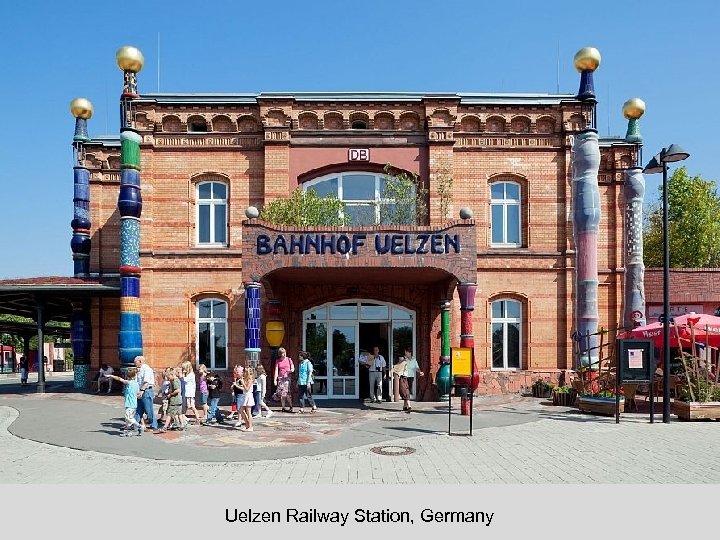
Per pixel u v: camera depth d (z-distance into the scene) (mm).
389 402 19578
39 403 19234
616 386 15125
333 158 21234
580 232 20000
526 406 18203
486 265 21234
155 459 10828
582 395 17094
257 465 10273
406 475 9422
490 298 21250
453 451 11359
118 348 22578
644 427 14242
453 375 13406
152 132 21234
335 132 21266
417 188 21156
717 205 39500
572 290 21250
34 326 35000
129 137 20188
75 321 22875
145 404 13695
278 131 21125
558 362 21141
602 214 22375
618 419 15047
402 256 16375
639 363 15062
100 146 23109
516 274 21312
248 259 16531
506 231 21703
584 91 21469
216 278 21062
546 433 13375
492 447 11750
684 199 38125
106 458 10945
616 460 10508
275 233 16531
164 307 20953
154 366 20750
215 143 21391
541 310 21266
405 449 11578
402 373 17453
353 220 21188
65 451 11594
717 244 37844
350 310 21172
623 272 21984
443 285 19812
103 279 22766
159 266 20984
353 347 21109
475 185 21469
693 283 25312
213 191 21625
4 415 16656
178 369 15688
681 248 38094
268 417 16094
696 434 13258
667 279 15297
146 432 13703
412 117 21562
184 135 21359
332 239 16453
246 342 16516
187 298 20984
